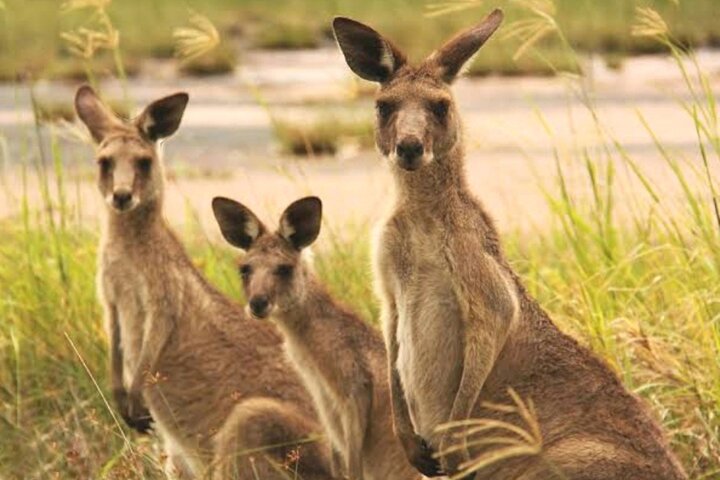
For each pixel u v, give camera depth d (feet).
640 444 35.53
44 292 50.08
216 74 120.88
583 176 59.41
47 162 80.79
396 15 141.08
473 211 36.50
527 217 64.28
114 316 45.96
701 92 100.94
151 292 45.09
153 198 45.52
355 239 53.72
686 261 45.70
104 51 126.52
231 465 41.34
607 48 116.98
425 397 36.60
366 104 100.12
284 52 134.62
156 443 45.29
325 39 139.74
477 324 35.70
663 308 45.42
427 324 36.14
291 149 88.84
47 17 141.08
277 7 155.43
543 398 36.17
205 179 80.64
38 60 120.88
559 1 121.08
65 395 47.24
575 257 48.88
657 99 100.58
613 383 36.42
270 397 43.24
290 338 41.52
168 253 45.37
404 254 36.32
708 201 50.83
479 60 115.34
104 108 47.67
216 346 44.42
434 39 130.00
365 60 37.55
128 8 151.94
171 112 46.80
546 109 98.12
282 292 41.06
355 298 49.06
